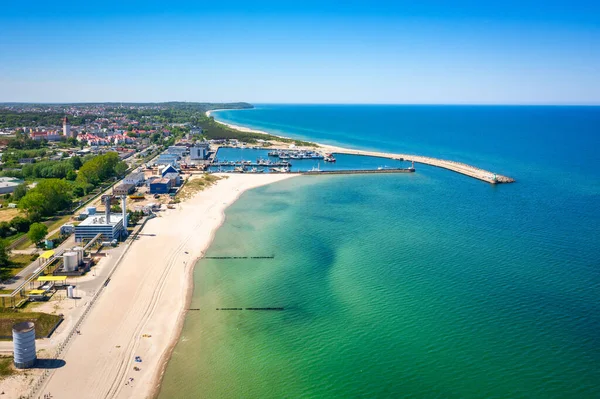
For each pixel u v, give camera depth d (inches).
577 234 6663.4
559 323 4160.9
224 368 3563.0
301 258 5787.4
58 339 3806.6
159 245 6166.3
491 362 3617.1
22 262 5447.8
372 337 3988.7
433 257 5777.6
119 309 4365.2
